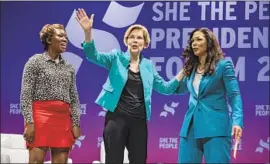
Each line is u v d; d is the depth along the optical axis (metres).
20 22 6.73
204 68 3.42
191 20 6.46
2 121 6.71
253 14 6.39
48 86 3.60
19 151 5.96
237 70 6.38
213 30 6.43
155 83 3.87
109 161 3.63
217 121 3.36
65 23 6.68
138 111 3.65
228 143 3.40
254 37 6.38
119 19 6.59
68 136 3.68
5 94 6.72
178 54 6.46
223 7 6.42
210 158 3.35
